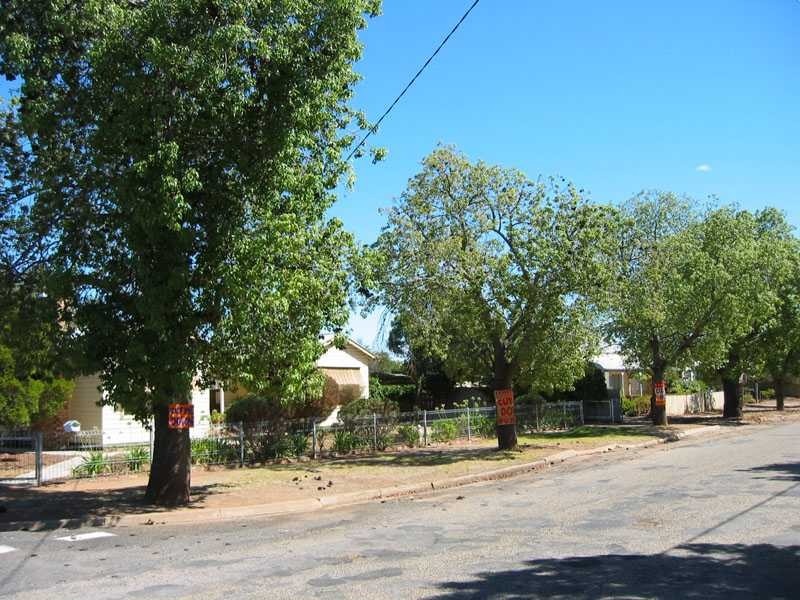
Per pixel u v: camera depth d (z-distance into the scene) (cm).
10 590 732
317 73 1191
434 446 2464
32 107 1171
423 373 3962
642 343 3156
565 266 1927
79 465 1758
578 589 692
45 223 1313
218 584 743
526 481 1639
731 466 1694
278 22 1147
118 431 2431
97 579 776
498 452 2162
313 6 1167
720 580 717
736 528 968
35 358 1408
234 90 1135
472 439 2670
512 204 2034
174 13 1100
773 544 870
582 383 3666
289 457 2094
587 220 1967
